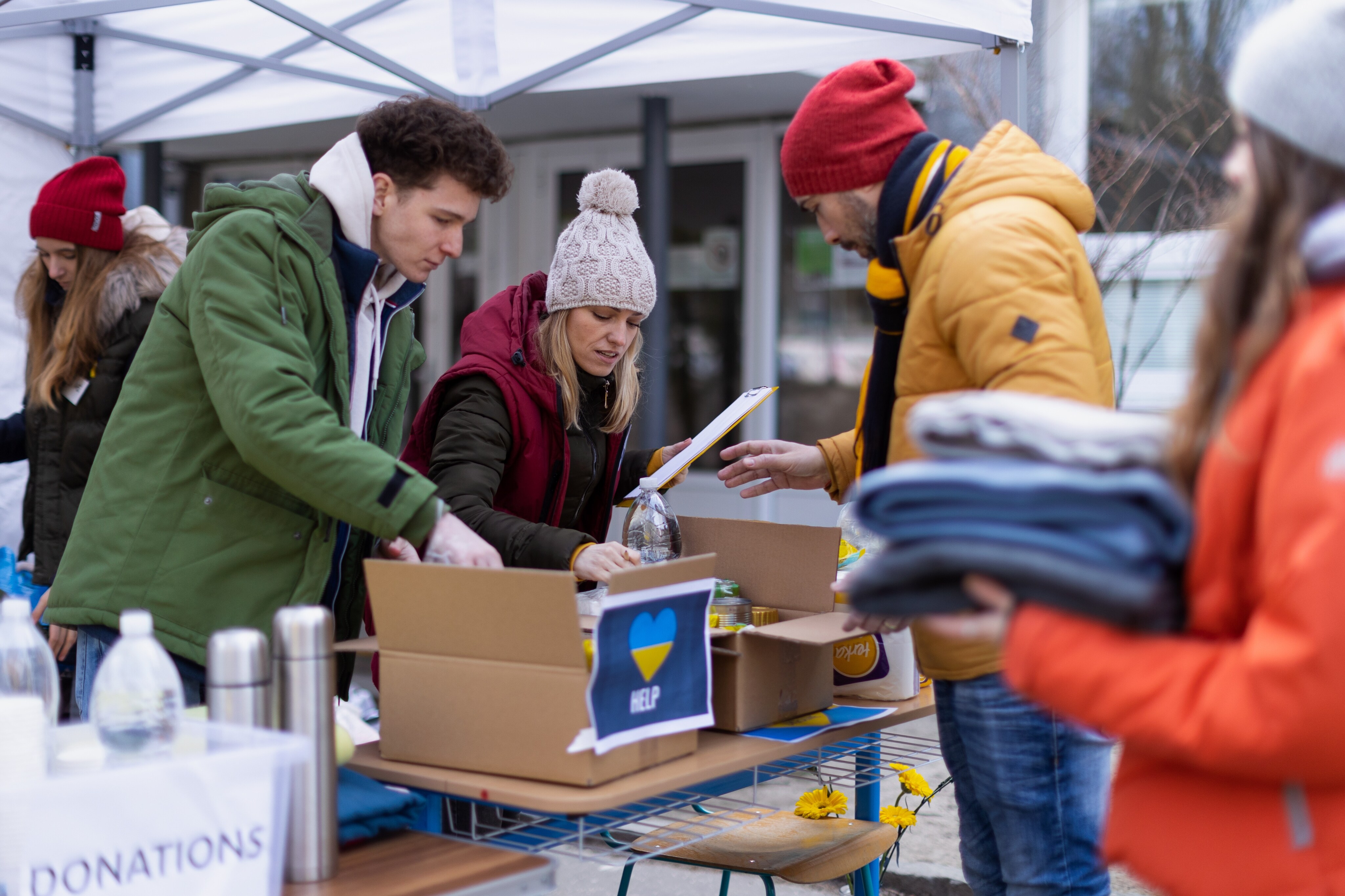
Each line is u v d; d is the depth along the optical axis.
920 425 1.12
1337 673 0.90
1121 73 4.92
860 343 5.79
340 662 2.21
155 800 1.21
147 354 1.97
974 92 4.73
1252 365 1.02
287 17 3.38
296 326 1.87
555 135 6.12
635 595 1.59
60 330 3.04
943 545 1.06
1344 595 0.90
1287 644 0.92
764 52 3.34
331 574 2.04
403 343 2.28
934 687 1.97
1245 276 1.06
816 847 2.26
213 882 1.26
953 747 1.94
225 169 6.73
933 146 1.82
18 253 4.15
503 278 6.34
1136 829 1.13
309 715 1.46
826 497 5.79
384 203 2.01
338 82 3.91
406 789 1.68
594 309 2.38
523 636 1.59
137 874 1.20
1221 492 1.02
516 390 2.35
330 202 1.97
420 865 1.54
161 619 1.90
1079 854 1.81
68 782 1.15
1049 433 1.06
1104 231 4.67
